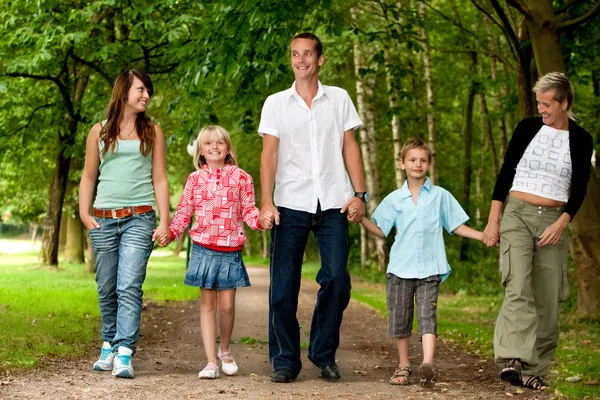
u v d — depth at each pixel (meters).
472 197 37.06
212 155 6.34
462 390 5.70
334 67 27.03
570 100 5.96
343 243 6.07
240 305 15.07
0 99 23.28
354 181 6.21
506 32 13.15
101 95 21.16
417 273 6.20
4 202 42.00
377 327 11.62
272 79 11.28
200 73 10.87
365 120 28.42
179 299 15.16
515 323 5.79
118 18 21.34
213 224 6.28
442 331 10.63
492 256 28.05
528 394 5.53
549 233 5.86
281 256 6.08
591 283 12.53
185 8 17.81
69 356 6.72
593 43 14.23
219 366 6.77
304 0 10.70
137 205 6.20
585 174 5.91
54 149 28.03
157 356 7.24
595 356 7.84
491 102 34.62
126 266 6.07
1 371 5.68
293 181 6.09
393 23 14.61
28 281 18.78
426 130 30.12
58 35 18.72
